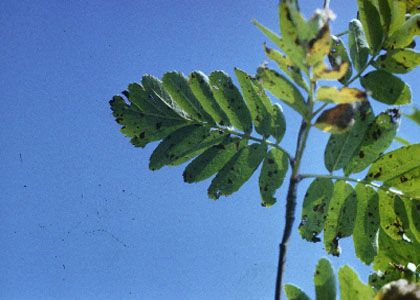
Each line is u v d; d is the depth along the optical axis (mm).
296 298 624
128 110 749
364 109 685
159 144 741
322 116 611
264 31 596
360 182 692
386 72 686
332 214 691
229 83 728
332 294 619
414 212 694
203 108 738
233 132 729
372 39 691
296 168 637
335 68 594
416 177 688
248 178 721
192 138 735
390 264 708
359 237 692
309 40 589
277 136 718
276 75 613
